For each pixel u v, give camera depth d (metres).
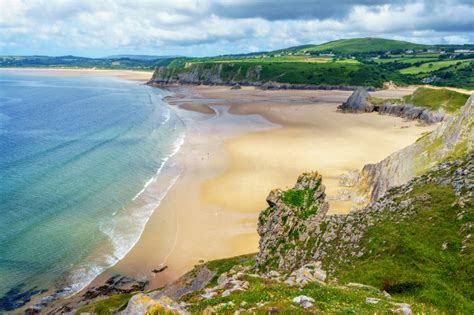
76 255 42.88
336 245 28.03
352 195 54.78
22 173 68.56
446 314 16.66
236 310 16.94
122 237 47.12
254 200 57.22
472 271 18.64
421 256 21.20
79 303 34.47
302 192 36.34
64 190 61.16
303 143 87.94
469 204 23.36
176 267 41.09
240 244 45.28
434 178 29.33
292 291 18.61
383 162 53.88
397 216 26.75
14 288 36.69
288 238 32.72
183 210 54.56
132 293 35.31
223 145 87.81
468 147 39.34
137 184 64.56
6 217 50.84
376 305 15.62
